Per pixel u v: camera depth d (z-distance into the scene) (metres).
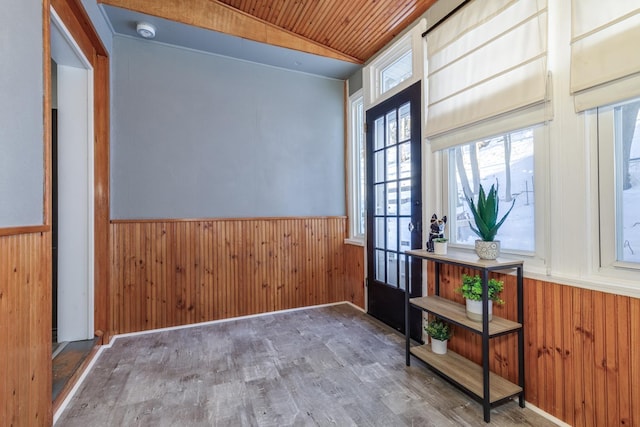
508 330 1.72
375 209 3.29
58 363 2.09
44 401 1.53
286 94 3.56
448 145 2.33
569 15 1.57
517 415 1.70
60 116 2.44
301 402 1.83
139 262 2.88
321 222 3.72
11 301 1.25
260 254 3.39
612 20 1.39
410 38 2.80
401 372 2.16
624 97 1.36
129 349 2.53
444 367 2.02
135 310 2.86
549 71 1.66
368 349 2.52
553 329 1.65
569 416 1.57
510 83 1.83
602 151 1.50
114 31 2.79
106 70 2.66
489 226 1.83
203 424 1.64
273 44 3.04
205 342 2.67
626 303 1.37
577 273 1.57
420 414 1.71
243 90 3.34
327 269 3.75
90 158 2.52
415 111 2.65
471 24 2.09
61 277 2.44
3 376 1.20
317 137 3.72
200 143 3.14
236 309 3.26
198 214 3.12
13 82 1.25
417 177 2.64
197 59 3.13
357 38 3.07
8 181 1.22
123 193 2.84
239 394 1.91
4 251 1.20
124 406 1.79
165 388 1.98
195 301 3.08
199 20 2.73
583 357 1.52
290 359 2.36
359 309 3.55
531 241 1.83
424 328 2.37
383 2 2.56
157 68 2.97
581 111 1.54
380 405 1.79
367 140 3.38
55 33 1.92
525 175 1.86
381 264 3.20
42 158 1.50
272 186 3.47
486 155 2.11
